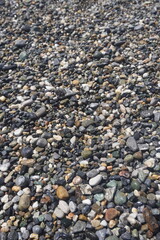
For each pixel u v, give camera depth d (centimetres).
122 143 86
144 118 93
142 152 84
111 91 104
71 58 119
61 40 131
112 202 73
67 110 99
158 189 75
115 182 77
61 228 71
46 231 70
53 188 78
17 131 93
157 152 83
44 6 156
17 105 103
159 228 69
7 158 87
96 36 130
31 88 108
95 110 98
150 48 118
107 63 114
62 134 91
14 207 75
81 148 87
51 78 112
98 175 78
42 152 87
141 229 68
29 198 76
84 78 110
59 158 85
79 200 74
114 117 95
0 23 146
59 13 149
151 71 109
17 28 141
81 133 91
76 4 155
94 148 86
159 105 96
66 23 141
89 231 69
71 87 107
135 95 101
